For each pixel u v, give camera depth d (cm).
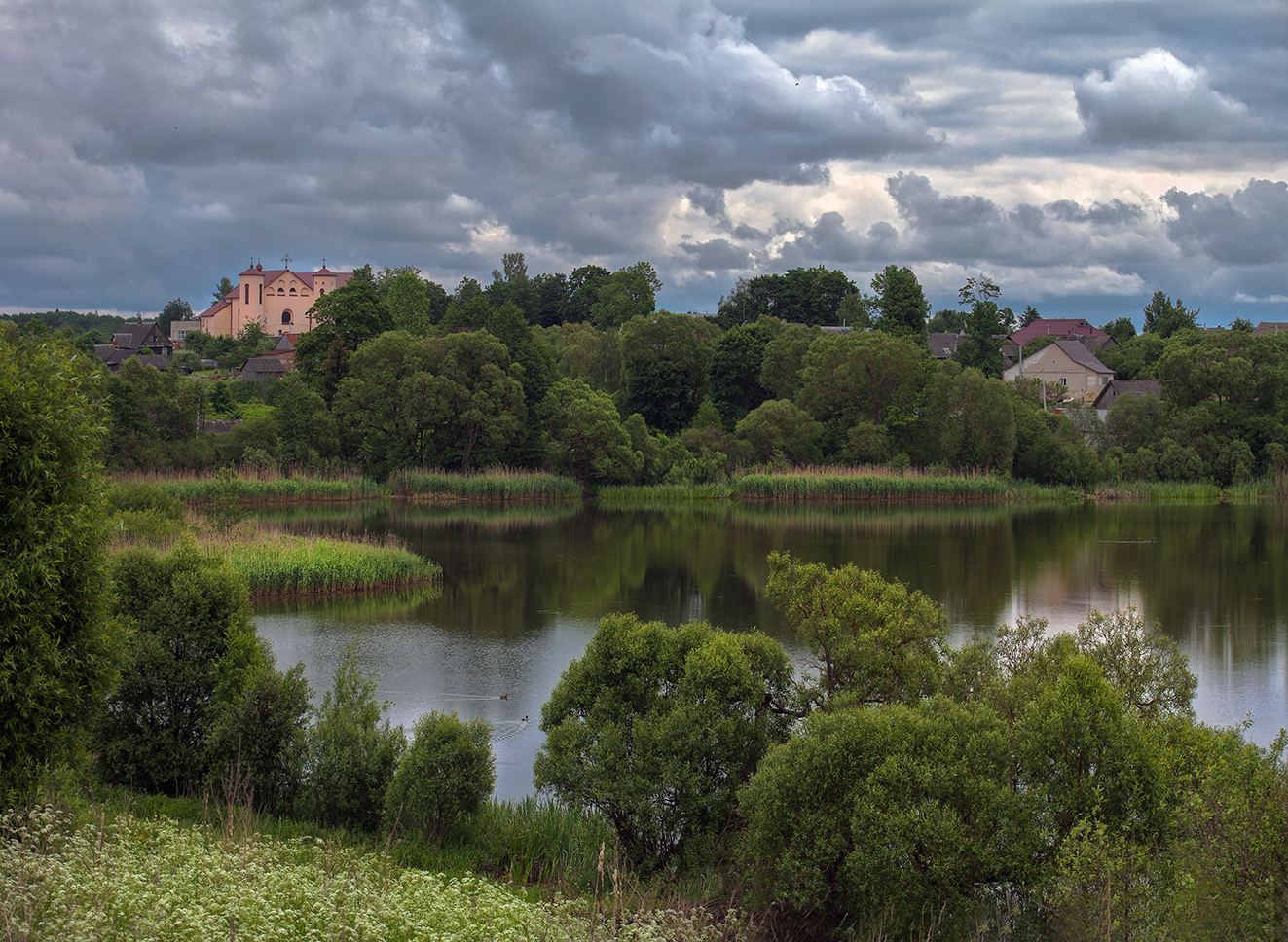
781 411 8600
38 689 1171
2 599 1158
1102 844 1099
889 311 11819
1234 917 948
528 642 3122
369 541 5022
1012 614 3547
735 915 1237
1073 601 3784
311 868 1106
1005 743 1293
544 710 1689
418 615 3522
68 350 1277
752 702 1564
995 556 4934
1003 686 1584
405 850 1456
